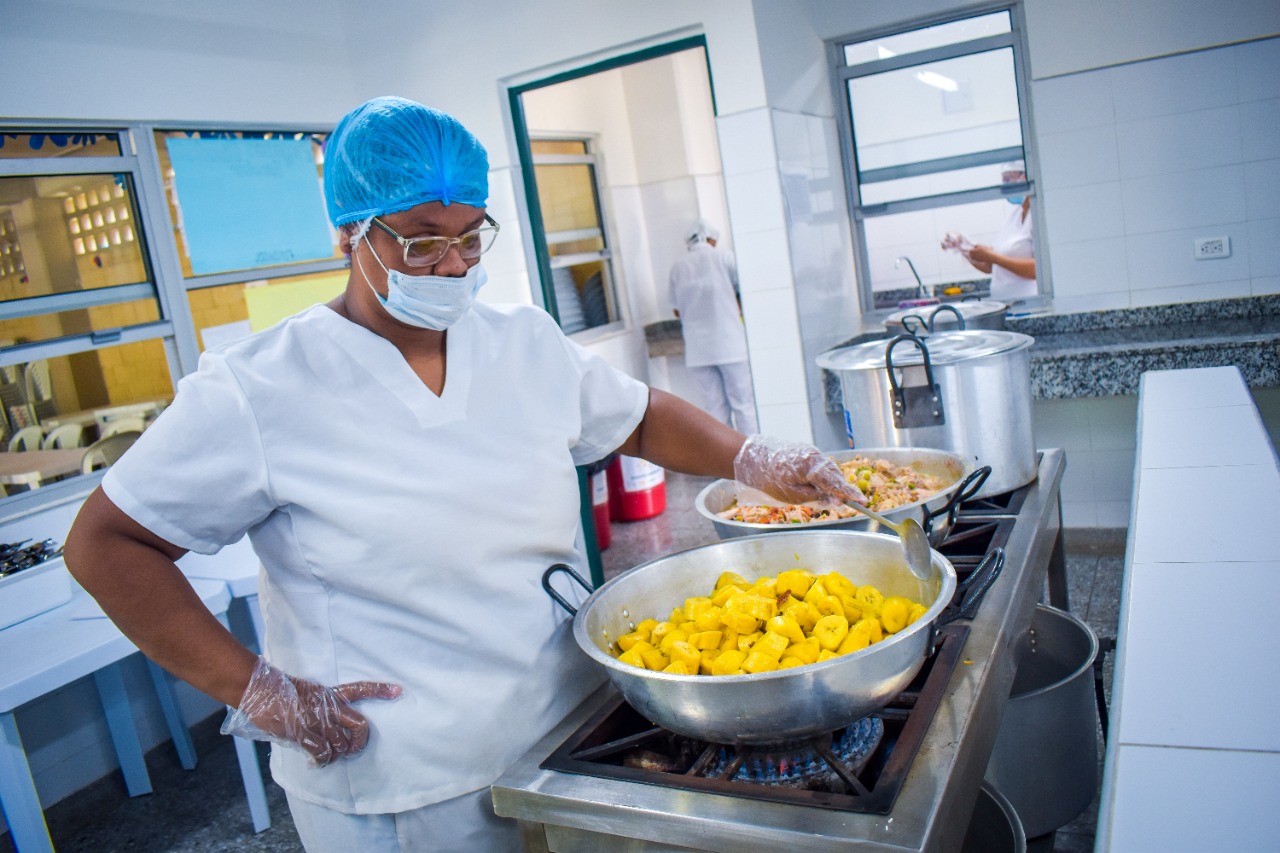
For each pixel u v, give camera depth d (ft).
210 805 9.66
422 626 4.30
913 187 14.48
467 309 4.22
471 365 4.45
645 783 3.67
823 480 4.81
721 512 6.17
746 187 11.88
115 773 10.36
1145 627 3.59
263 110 12.36
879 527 5.18
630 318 20.53
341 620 4.30
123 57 10.64
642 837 3.54
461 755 4.35
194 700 11.13
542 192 18.48
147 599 4.00
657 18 11.83
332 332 4.22
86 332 10.46
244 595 8.87
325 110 13.39
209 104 11.61
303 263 12.92
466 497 4.28
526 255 13.61
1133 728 2.94
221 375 4.06
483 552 4.35
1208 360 10.63
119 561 3.95
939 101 13.76
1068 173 12.76
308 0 13.19
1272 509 4.61
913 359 6.59
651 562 4.79
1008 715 5.63
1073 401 12.36
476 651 4.38
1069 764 5.75
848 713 3.51
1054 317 13.01
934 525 5.40
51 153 10.19
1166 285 12.60
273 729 4.06
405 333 4.31
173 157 11.32
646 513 16.80
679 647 3.94
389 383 4.24
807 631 4.13
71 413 10.39
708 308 18.38
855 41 13.91
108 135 10.75
